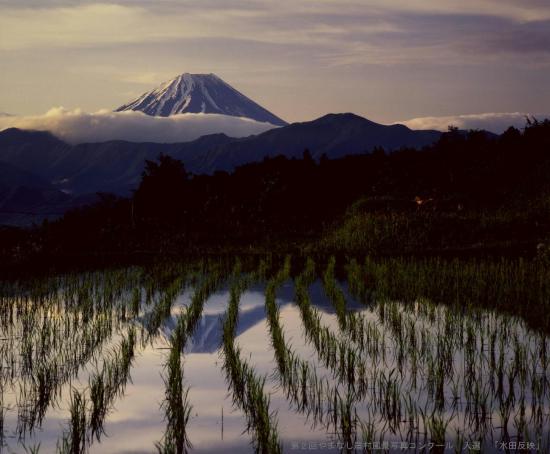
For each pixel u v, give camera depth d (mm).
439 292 21516
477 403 10578
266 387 12062
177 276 28812
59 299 22500
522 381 11617
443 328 16641
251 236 46094
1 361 14094
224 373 13148
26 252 36219
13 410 11023
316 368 13250
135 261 35750
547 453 8930
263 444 9258
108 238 42781
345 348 14273
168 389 11539
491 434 9625
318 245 40188
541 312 17250
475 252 33375
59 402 11422
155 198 52562
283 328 17469
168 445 8938
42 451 9367
